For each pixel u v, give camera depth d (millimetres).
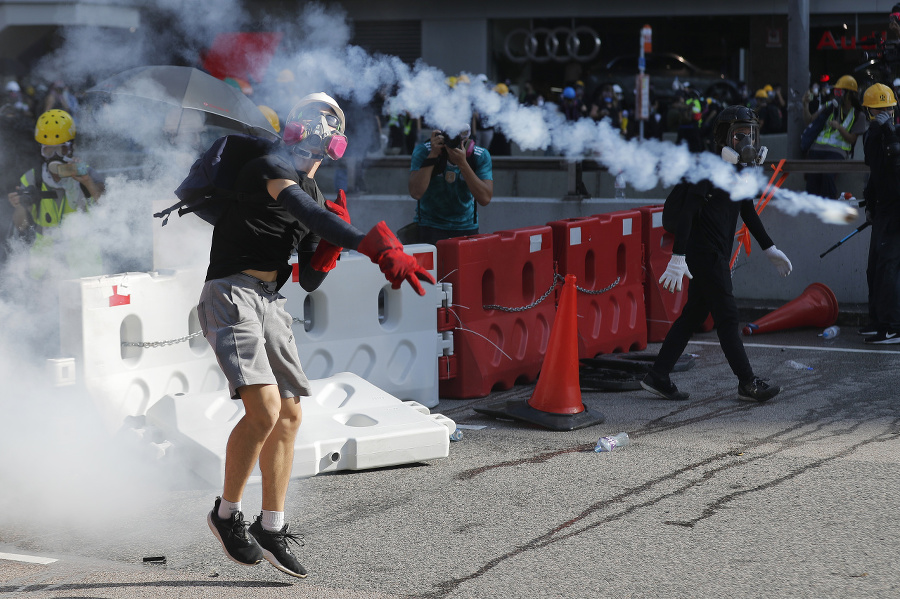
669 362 9047
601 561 5293
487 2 35188
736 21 34094
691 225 8656
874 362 10648
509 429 8172
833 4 32219
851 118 15273
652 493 6414
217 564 5348
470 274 9281
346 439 6965
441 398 9453
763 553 5367
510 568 5219
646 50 22281
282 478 4988
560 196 17078
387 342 8797
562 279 10336
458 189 10531
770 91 27000
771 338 12070
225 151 4910
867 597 4793
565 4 34844
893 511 5996
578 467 7027
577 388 8305
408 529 5844
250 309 4875
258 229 4852
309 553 5477
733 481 6629
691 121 22484
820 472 6797
